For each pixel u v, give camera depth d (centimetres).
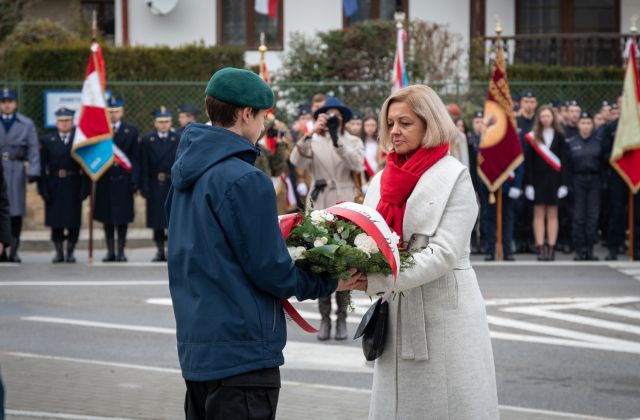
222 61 2281
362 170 1080
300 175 1342
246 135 448
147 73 2239
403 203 497
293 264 434
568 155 1595
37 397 776
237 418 423
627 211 1638
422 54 2266
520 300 1233
